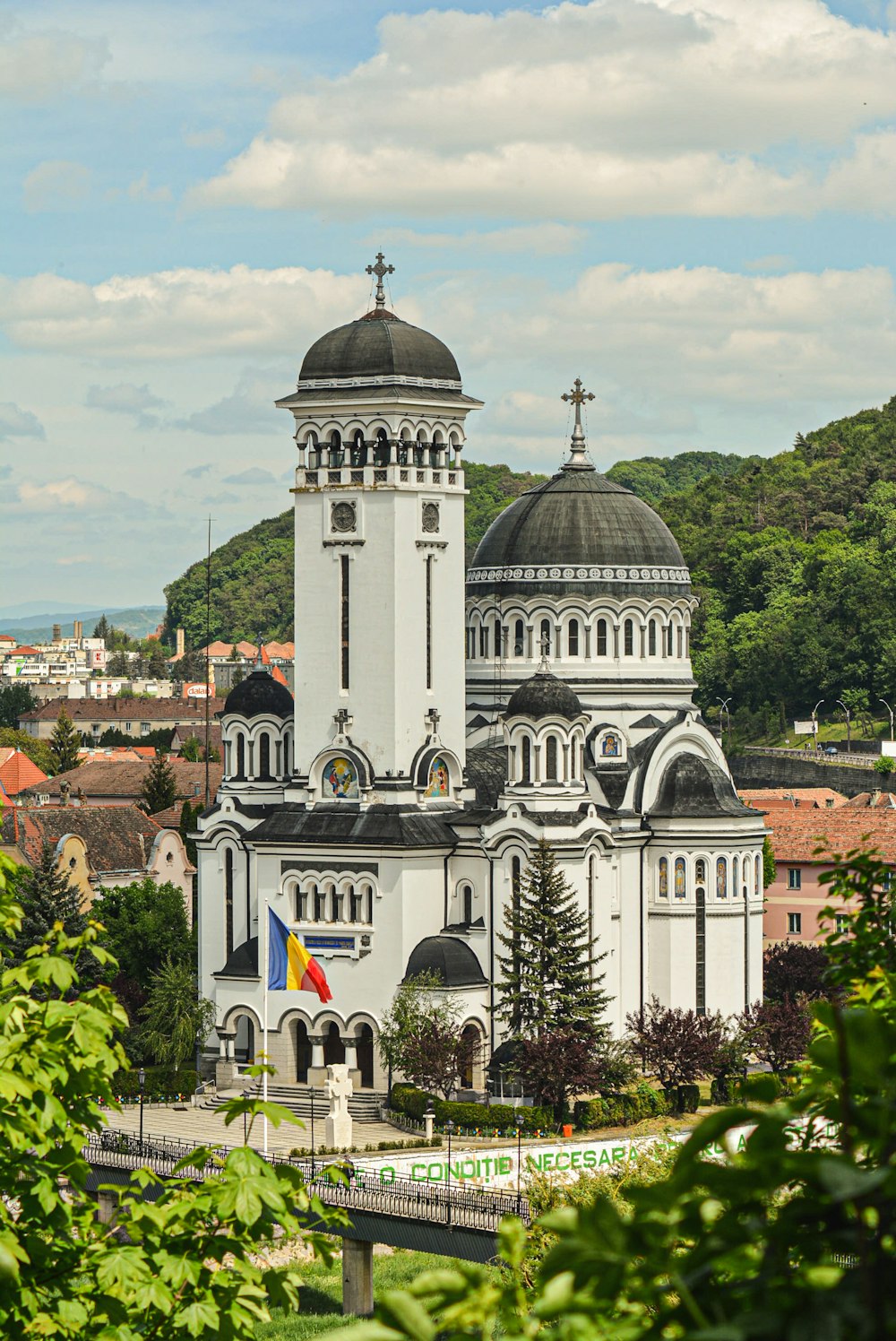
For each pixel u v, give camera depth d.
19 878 71.44
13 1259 46.28
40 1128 54.75
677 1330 32.50
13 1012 57.22
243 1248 57.44
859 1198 31.08
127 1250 54.53
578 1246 32.78
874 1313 29.83
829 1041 34.38
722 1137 32.88
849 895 61.09
